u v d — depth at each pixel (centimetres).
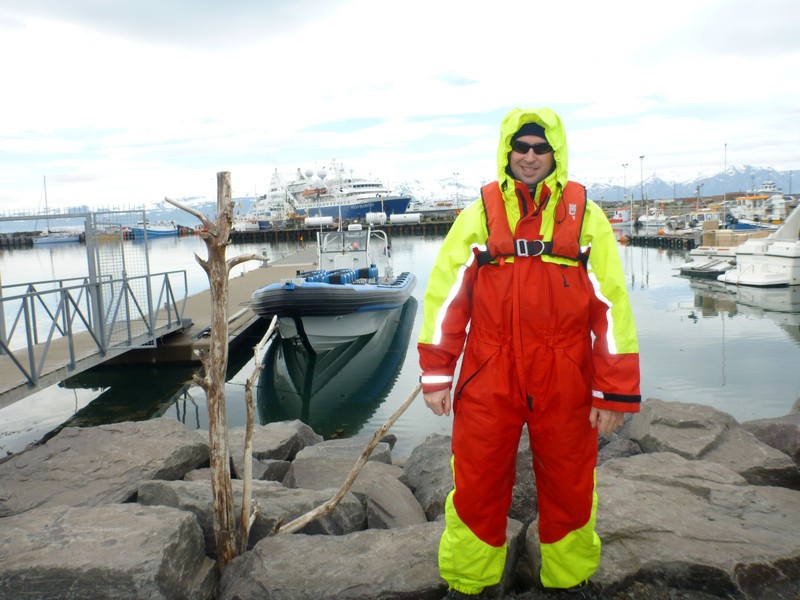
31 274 3306
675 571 244
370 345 1423
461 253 217
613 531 262
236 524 308
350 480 309
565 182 207
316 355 1326
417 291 2350
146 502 344
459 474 222
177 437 448
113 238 991
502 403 214
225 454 276
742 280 2162
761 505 295
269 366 1250
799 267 2094
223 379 272
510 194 211
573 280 212
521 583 262
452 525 230
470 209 222
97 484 394
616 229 6228
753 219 4956
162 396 995
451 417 841
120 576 243
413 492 436
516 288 211
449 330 220
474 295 220
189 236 9794
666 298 1934
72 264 4172
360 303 1282
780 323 1462
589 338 221
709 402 843
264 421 893
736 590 236
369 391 1041
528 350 212
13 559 250
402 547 266
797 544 255
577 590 239
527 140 210
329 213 7969
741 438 426
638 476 334
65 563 246
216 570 279
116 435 450
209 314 1468
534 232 212
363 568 253
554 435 215
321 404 973
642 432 454
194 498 325
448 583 238
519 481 330
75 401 976
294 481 456
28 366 823
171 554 259
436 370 221
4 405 688
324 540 277
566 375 211
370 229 1745
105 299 988
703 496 311
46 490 389
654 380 963
